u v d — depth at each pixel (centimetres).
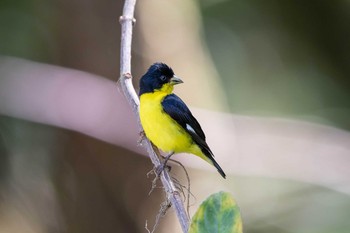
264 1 2250
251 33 2217
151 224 1141
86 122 1180
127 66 672
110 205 1198
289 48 2264
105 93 1199
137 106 653
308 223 1653
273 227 1662
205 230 348
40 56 1530
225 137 1287
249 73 2178
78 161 1216
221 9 2200
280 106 2142
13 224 1307
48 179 1283
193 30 1320
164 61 1209
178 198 575
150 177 1162
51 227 1273
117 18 1236
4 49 1541
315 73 2247
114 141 1158
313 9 2281
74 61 1240
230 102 2094
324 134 1421
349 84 2253
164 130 763
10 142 1335
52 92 1243
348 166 1405
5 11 1551
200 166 1129
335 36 2291
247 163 1384
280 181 1702
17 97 1305
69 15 1240
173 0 1243
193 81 1253
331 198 1680
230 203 349
